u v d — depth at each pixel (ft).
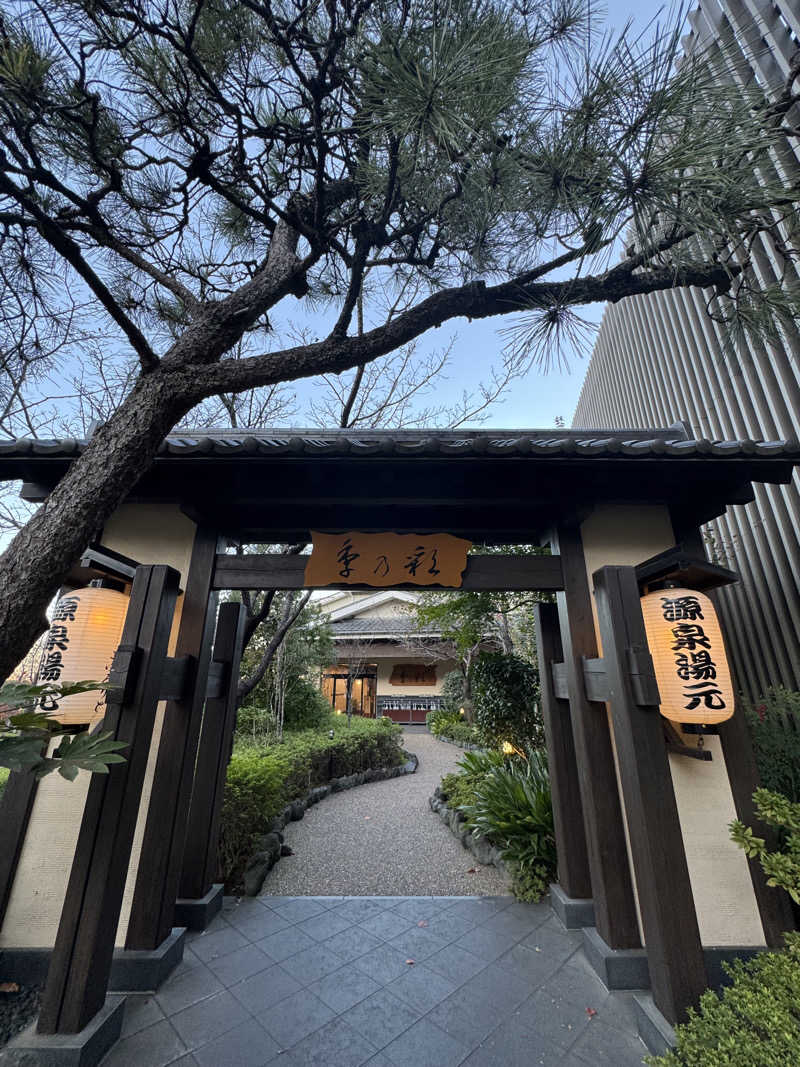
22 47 4.60
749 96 4.70
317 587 10.03
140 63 5.52
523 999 7.35
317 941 9.02
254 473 9.40
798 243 6.00
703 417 14.97
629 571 7.91
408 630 43.55
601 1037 6.57
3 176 4.41
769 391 12.18
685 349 15.72
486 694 19.29
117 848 6.77
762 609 12.73
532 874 11.10
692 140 4.42
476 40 4.24
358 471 9.28
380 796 22.48
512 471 9.32
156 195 7.36
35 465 8.72
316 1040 6.54
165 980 7.84
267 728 24.80
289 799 19.16
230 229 8.86
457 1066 6.10
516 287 6.41
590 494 9.75
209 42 5.69
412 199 5.90
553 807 10.76
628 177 4.50
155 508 10.64
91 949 6.35
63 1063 5.75
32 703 4.24
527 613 26.99
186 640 9.65
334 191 6.95
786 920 8.06
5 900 8.25
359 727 29.68
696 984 6.18
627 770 7.25
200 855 10.05
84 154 5.88
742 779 8.73
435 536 10.14
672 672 7.77
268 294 6.13
